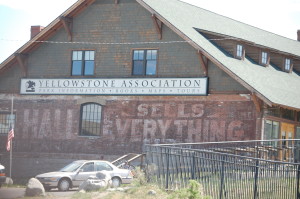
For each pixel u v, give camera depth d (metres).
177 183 23.03
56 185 28.66
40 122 41.03
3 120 42.28
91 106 39.75
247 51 42.62
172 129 36.91
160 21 37.81
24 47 40.91
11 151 39.47
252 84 33.91
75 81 40.16
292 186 18.20
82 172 29.38
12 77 42.22
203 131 35.94
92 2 40.19
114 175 29.52
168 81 37.22
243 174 19.78
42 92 41.06
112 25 39.56
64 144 40.09
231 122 35.09
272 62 45.66
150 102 37.84
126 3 39.31
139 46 38.53
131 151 37.97
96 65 39.75
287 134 37.81
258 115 34.19
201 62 35.84
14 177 40.81
